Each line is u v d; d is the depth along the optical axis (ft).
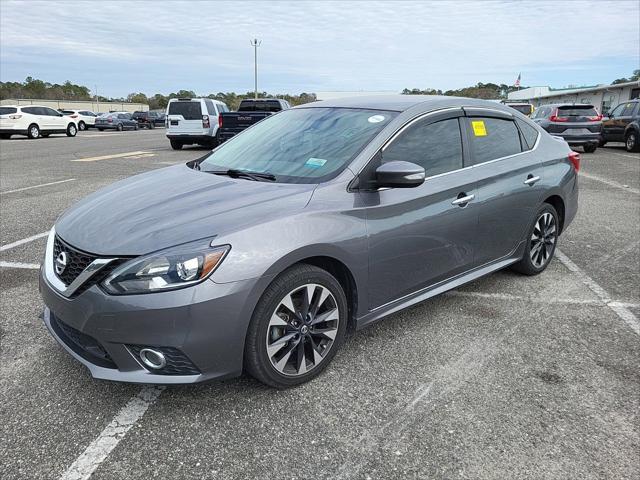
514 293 14.14
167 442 8.08
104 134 104.37
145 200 9.85
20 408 8.88
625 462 7.71
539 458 7.79
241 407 8.96
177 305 7.86
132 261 8.04
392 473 7.47
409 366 10.34
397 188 10.25
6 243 18.54
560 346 11.21
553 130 53.26
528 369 10.27
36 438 8.14
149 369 8.29
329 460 7.72
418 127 11.39
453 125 12.26
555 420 8.68
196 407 8.95
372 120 11.34
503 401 9.19
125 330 7.98
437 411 8.89
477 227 12.34
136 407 8.94
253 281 8.28
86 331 8.27
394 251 10.40
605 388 9.63
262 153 11.73
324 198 9.51
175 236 8.27
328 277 9.41
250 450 7.92
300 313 9.23
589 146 54.13
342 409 8.93
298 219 8.94
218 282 8.04
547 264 15.70
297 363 9.39
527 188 13.78
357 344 11.22
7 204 25.36
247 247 8.32
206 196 9.70
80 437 8.18
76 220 9.67
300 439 8.17
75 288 8.37
